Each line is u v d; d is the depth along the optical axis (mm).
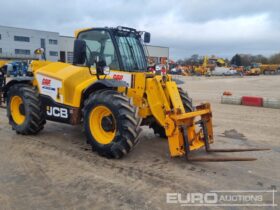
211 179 4340
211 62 60125
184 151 4848
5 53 61156
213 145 6004
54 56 65188
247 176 4465
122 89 5473
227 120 8609
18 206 3564
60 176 4402
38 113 6324
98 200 3703
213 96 15641
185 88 21484
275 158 5254
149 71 6078
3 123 7770
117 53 5688
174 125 4711
